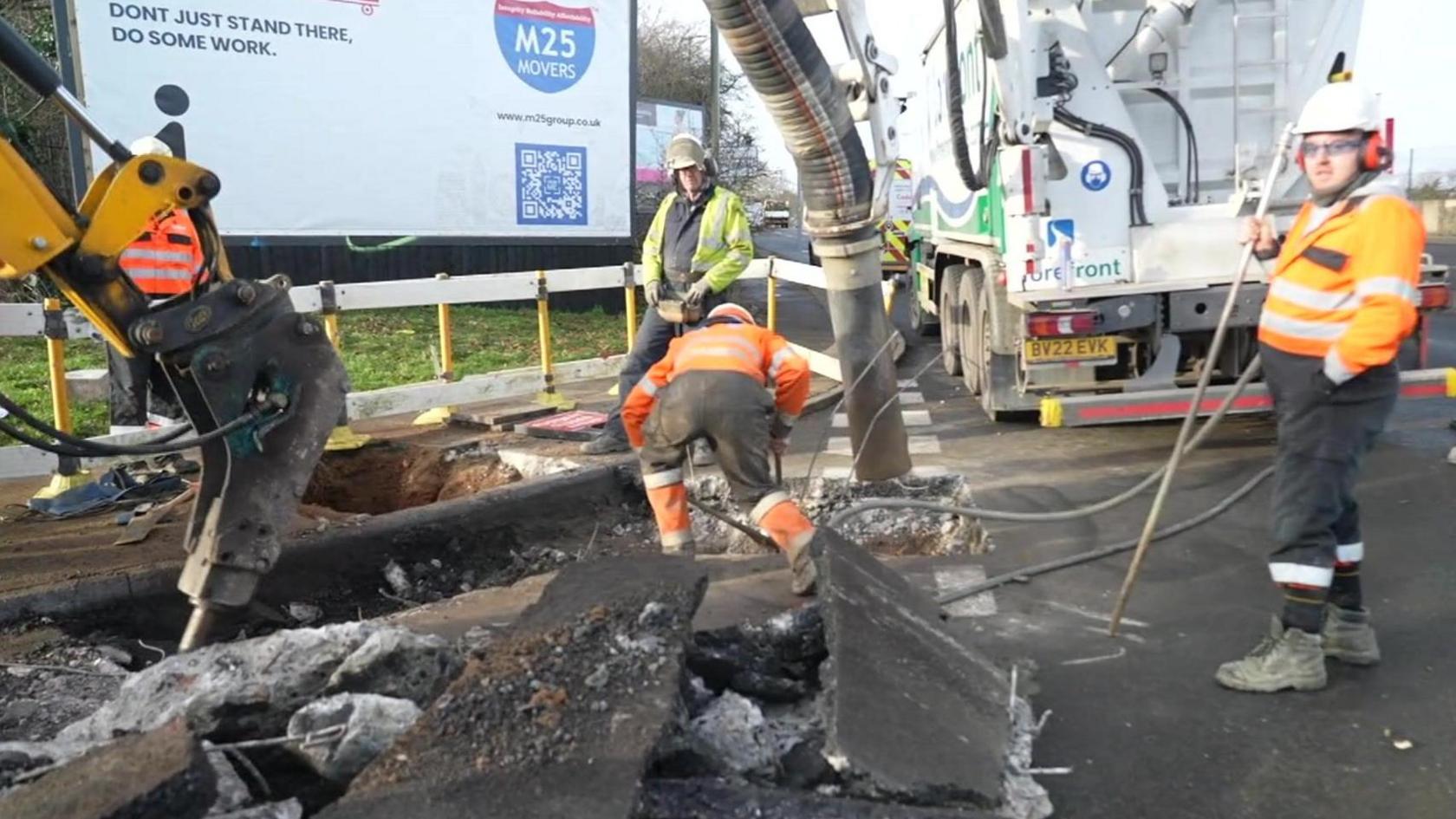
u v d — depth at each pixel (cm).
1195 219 722
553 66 1514
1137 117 728
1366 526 562
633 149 1623
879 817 273
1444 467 664
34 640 435
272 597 505
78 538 542
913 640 358
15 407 345
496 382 857
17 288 1166
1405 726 358
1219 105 724
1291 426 372
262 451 384
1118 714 372
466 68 1435
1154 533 442
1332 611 403
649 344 694
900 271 1736
